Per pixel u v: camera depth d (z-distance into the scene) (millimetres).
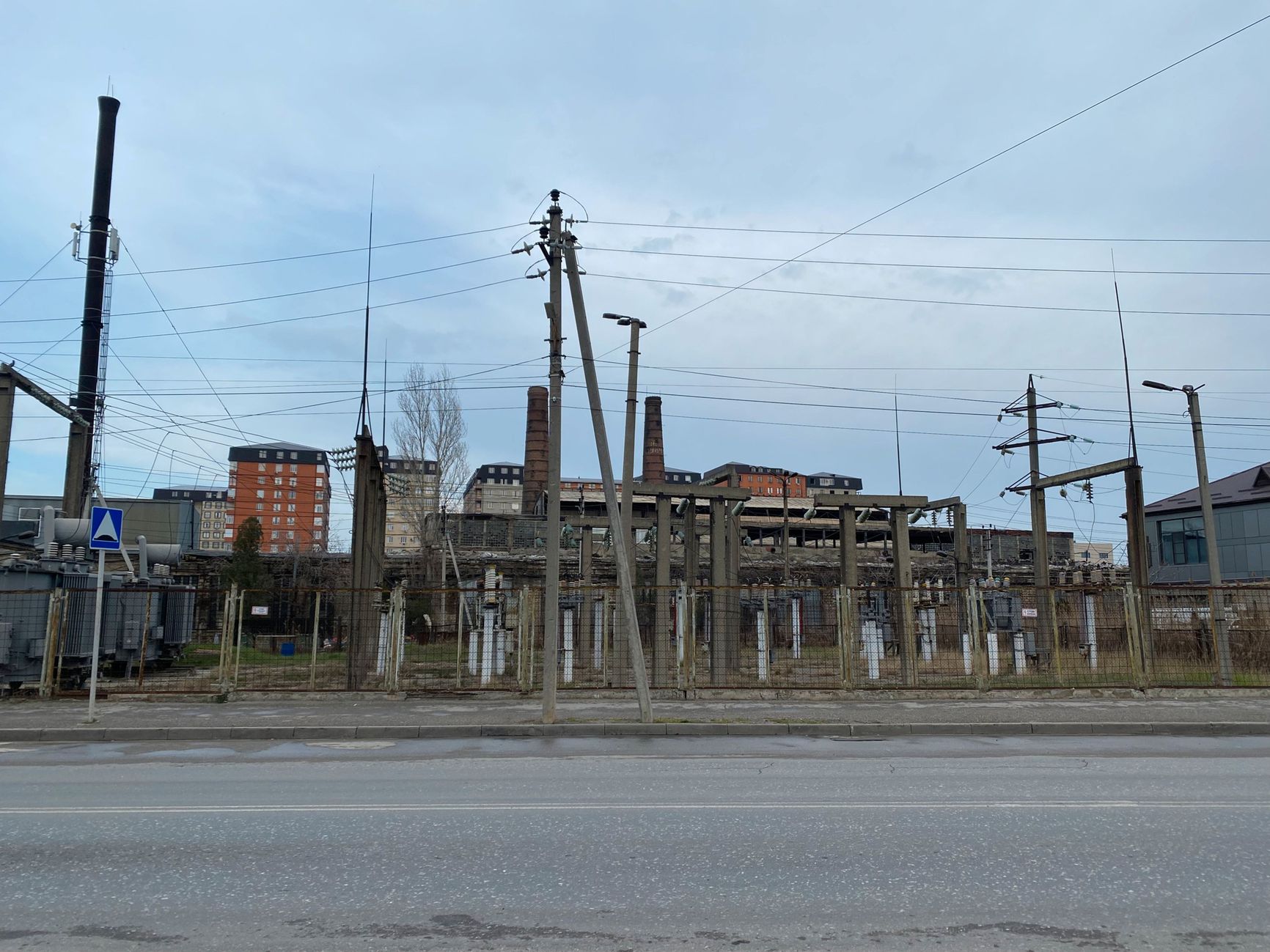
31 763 11922
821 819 7984
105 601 22078
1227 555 53000
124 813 8336
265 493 111750
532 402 65375
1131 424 25812
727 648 21875
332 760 12062
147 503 49406
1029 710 17203
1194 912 5555
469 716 16188
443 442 48688
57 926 5332
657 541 24531
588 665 27656
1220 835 7398
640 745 13781
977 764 11562
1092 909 5602
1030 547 60531
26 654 18953
